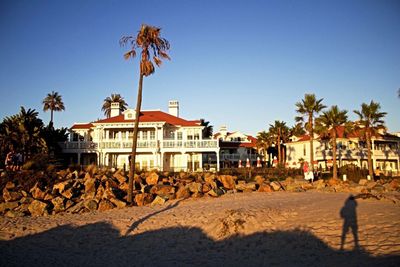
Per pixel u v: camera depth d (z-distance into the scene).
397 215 13.54
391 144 62.53
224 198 22.78
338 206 16.58
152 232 14.52
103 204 20.27
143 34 21.66
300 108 46.34
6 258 11.96
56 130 47.56
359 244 10.41
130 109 46.56
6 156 31.31
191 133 47.59
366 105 43.97
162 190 24.44
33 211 19.47
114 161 46.28
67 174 27.39
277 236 12.09
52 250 12.86
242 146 64.75
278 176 39.94
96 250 12.73
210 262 10.65
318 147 58.62
